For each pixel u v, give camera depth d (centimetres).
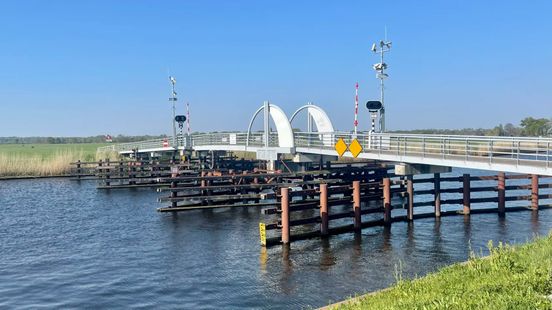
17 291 2066
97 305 1892
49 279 2223
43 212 4106
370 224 3139
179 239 2961
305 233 2859
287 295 1938
